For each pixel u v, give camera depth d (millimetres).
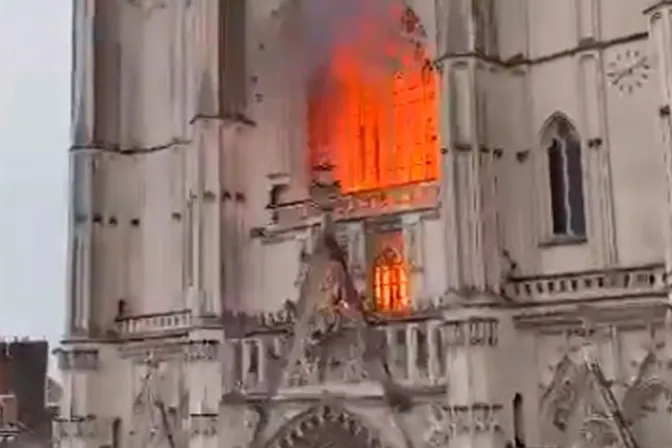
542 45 121062
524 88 121625
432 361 119250
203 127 143875
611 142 115562
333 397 125438
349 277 128875
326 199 135375
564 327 113125
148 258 154125
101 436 149625
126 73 159375
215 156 143250
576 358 112312
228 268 141500
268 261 143125
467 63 118938
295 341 130875
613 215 114438
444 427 115875
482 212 116750
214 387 137750
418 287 126312
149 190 155500
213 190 142500
